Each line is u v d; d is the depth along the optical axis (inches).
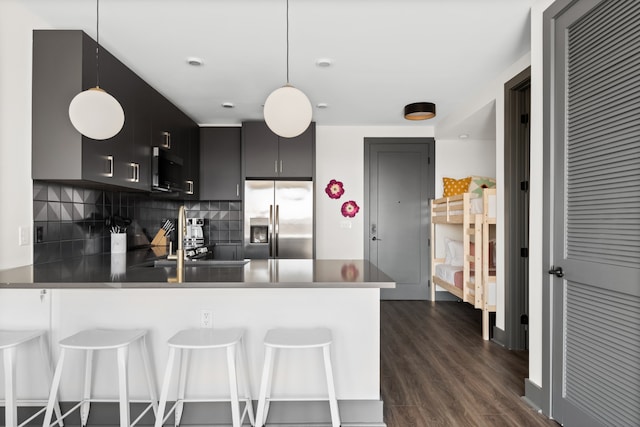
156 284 76.0
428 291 213.6
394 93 154.4
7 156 91.4
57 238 110.6
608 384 71.2
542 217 90.3
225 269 97.7
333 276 84.7
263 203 187.5
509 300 135.3
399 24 100.7
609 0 70.9
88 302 85.8
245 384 83.9
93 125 84.3
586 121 77.1
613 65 70.2
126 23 99.7
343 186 210.5
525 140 133.1
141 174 129.5
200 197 198.5
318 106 171.3
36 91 97.8
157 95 142.9
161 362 86.1
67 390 84.7
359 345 87.0
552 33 85.9
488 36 107.8
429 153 212.1
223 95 154.7
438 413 90.2
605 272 71.3
